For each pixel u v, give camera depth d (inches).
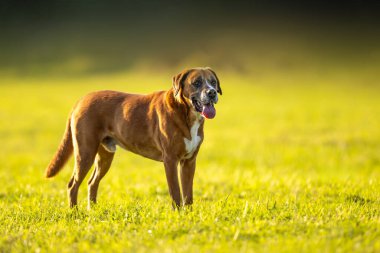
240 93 1951.3
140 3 4210.1
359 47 3125.0
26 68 2923.2
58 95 1891.0
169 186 295.4
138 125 308.5
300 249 204.2
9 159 658.8
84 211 290.2
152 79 2632.9
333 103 1541.6
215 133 968.9
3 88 2164.1
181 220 249.8
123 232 236.5
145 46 3425.2
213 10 3983.8
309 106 1465.3
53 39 3558.1
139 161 646.5
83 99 329.4
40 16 3951.8
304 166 585.9
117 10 4092.0
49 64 3031.5
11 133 998.4
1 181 448.5
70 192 325.1
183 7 4082.2
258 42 3363.7
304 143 793.6
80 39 3555.6
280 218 256.8
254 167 575.2
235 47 3304.6
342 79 2452.0
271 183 404.8
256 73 2792.8
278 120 1158.3
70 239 232.7
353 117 1176.2
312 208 282.0
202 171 519.5
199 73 295.6
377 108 1374.3
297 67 2859.3
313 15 3703.3
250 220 247.1
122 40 3543.3
